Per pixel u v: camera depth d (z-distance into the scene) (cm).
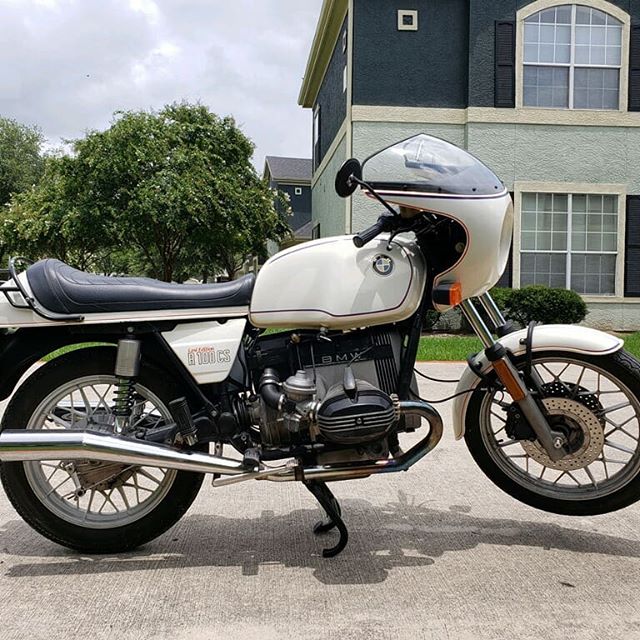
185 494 299
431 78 1430
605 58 1444
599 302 1455
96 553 298
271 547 306
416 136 296
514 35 1418
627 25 1433
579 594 260
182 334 291
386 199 285
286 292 286
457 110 1436
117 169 1642
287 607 250
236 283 297
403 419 295
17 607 251
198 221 1667
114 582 271
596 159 1446
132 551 302
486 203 283
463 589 264
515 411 312
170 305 288
